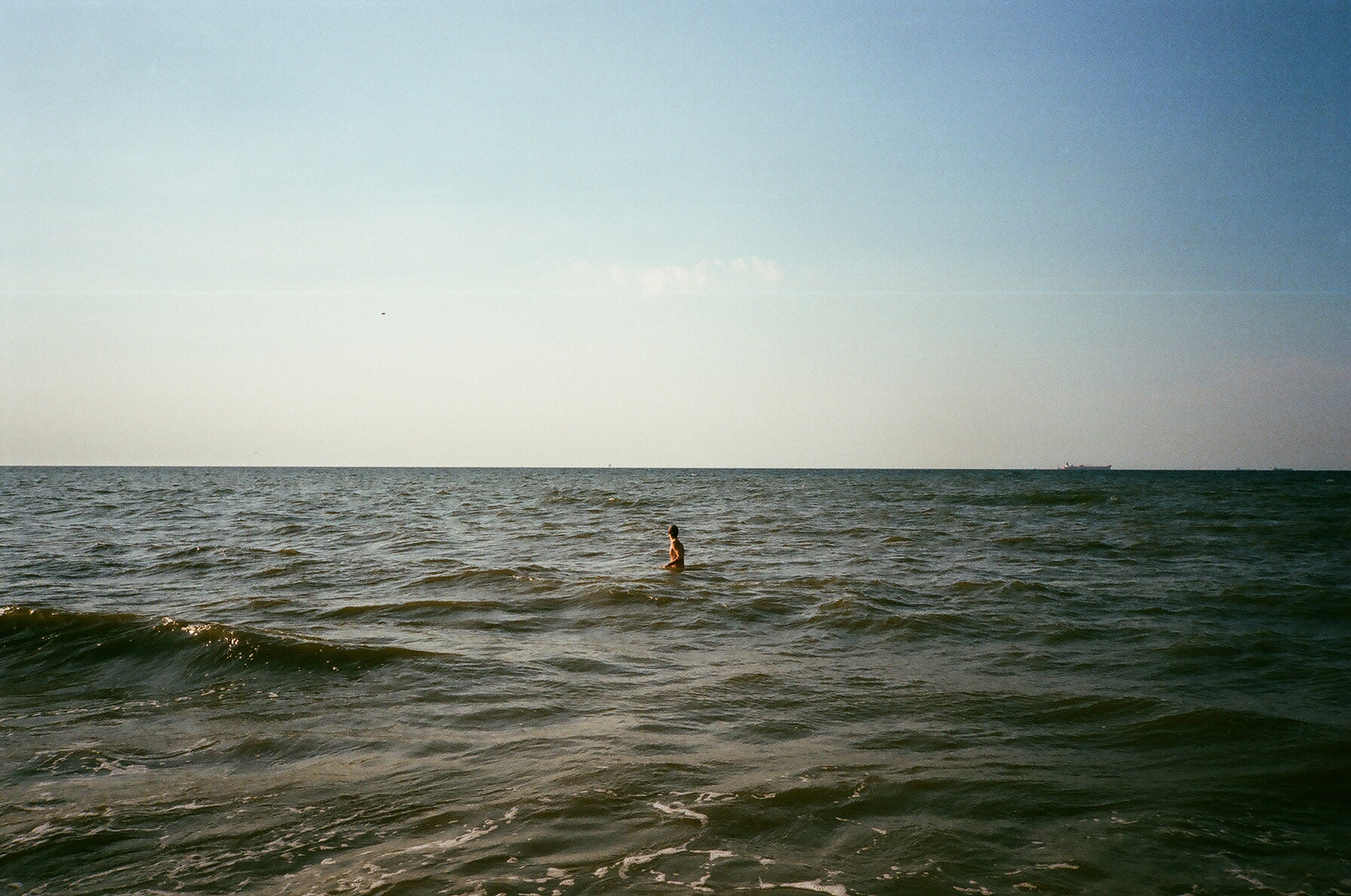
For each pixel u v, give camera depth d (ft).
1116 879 16.01
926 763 22.52
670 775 21.59
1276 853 17.16
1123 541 86.53
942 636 40.14
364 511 147.23
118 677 32.71
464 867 16.48
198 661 34.06
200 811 19.71
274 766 22.86
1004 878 16.02
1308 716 26.50
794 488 273.13
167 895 15.67
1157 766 22.31
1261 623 42.73
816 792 20.36
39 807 20.06
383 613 45.39
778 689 30.66
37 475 485.56
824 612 45.96
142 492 222.69
